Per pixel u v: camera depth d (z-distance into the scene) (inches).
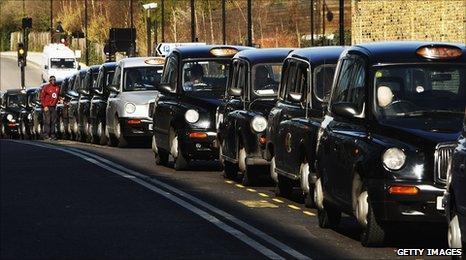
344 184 788.6
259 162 1137.4
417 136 730.8
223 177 1270.9
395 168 720.3
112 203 994.1
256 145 1137.4
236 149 1183.6
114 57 4805.6
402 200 715.4
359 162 753.6
